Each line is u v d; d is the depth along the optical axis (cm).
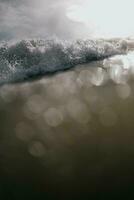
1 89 764
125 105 584
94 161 399
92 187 346
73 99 653
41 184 360
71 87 742
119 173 369
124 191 336
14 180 372
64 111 586
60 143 457
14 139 481
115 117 531
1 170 396
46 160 412
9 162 414
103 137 462
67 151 432
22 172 388
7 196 343
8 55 1052
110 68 916
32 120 552
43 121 545
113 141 447
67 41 1154
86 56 1087
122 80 764
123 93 656
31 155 428
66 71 920
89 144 445
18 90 748
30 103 645
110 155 410
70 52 1074
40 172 385
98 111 567
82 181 358
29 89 751
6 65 978
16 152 441
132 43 1317
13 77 891
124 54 1156
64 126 516
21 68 964
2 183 368
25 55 1048
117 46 1241
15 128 523
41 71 943
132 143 436
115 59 1061
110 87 714
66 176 371
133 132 468
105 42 1261
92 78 808
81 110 582
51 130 504
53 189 348
